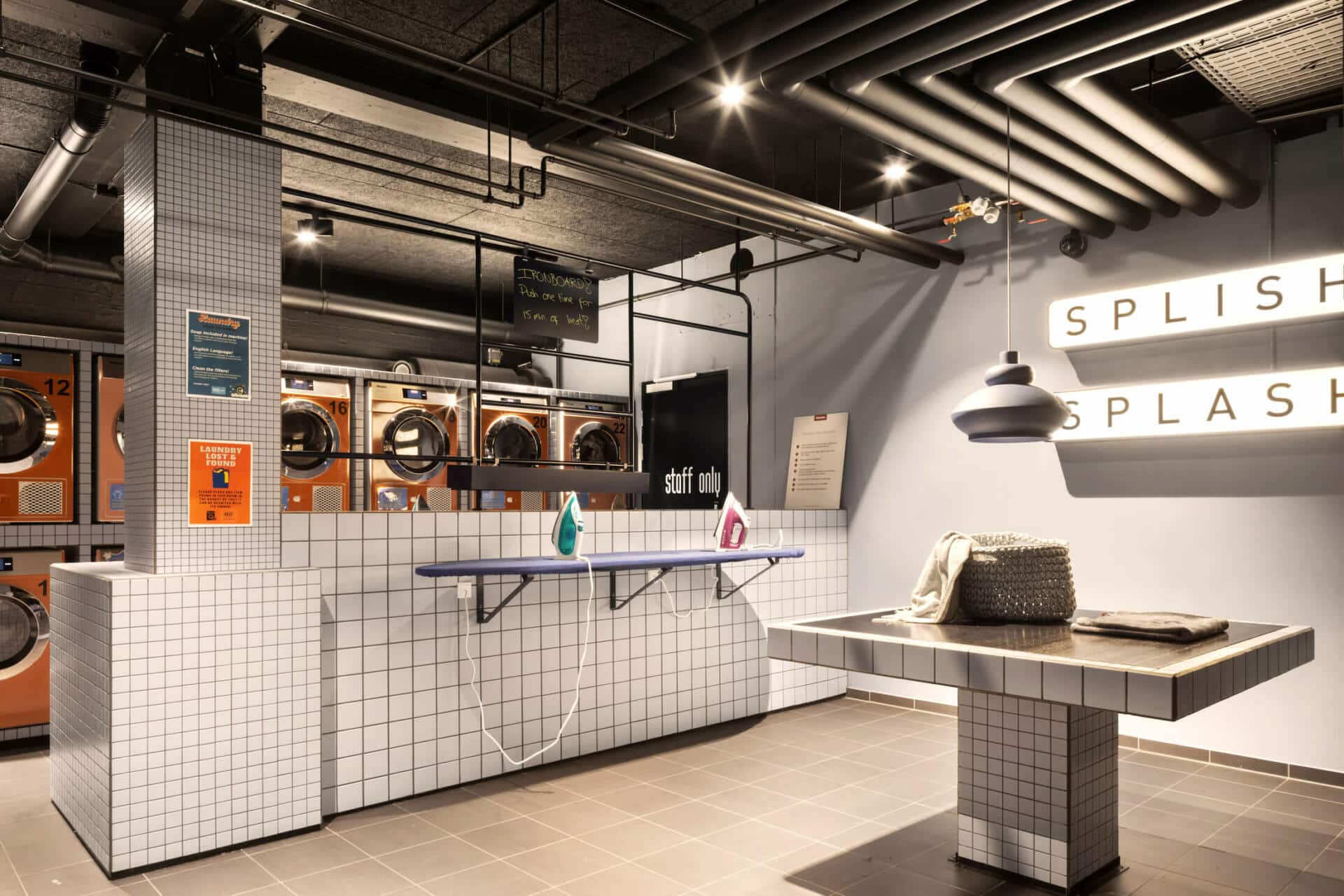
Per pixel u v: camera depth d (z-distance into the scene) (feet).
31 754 14.64
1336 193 12.98
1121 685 6.97
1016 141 11.78
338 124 15.25
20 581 15.40
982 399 9.31
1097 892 9.04
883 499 18.39
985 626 9.55
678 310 23.45
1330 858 9.95
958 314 17.29
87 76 9.00
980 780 9.67
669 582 15.46
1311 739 12.96
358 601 11.61
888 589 18.25
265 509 10.87
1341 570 12.74
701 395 22.63
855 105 11.03
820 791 12.27
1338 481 12.80
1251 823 11.09
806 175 17.51
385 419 21.22
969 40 9.11
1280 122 13.03
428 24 12.12
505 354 27.58
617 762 13.75
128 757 9.37
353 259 23.72
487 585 12.97
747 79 10.35
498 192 18.42
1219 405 13.53
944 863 9.78
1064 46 9.20
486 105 14.24
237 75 10.94
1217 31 8.77
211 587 9.99
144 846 9.46
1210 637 8.86
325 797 11.19
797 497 19.83
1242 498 13.67
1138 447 14.78
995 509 16.58
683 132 15.51
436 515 12.44
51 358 16.21
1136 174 12.41
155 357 10.05
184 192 10.31
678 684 15.51
